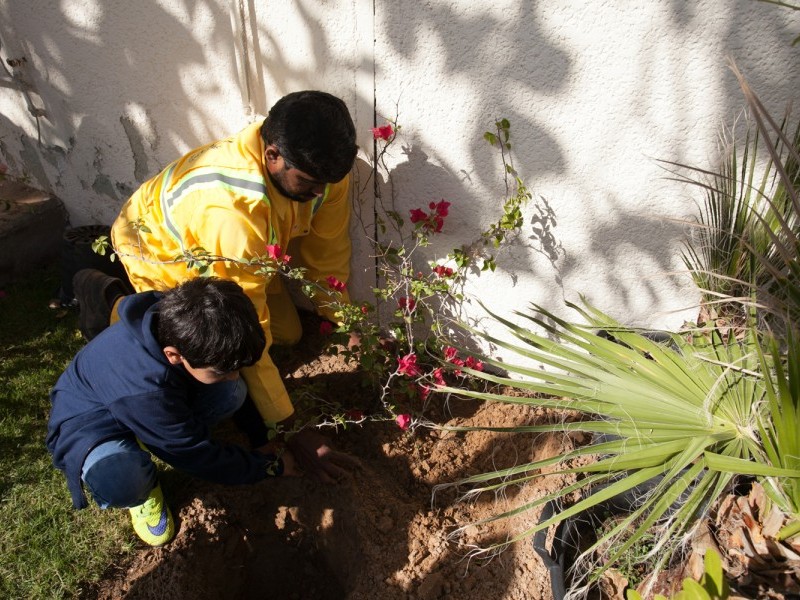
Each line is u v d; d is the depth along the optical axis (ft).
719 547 5.52
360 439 8.25
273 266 6.88
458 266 7.88
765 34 5.89
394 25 7.09
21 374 9.35
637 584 6.06
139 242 7.86
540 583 6.48
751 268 6.00
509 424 8.20
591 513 6.58
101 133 10.35
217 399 7.01
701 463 5.00
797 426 4.62
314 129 6.03
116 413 6.25
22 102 10.88
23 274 11.37
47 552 7.18
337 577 7.58
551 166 7.24
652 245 7.38
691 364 5.95
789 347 4.51
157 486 7.20
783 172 4.40
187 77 8.98
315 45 7.65
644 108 6.61
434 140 7.57
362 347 7.77
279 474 7.20
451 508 7.44
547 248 7.84
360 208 8.43
